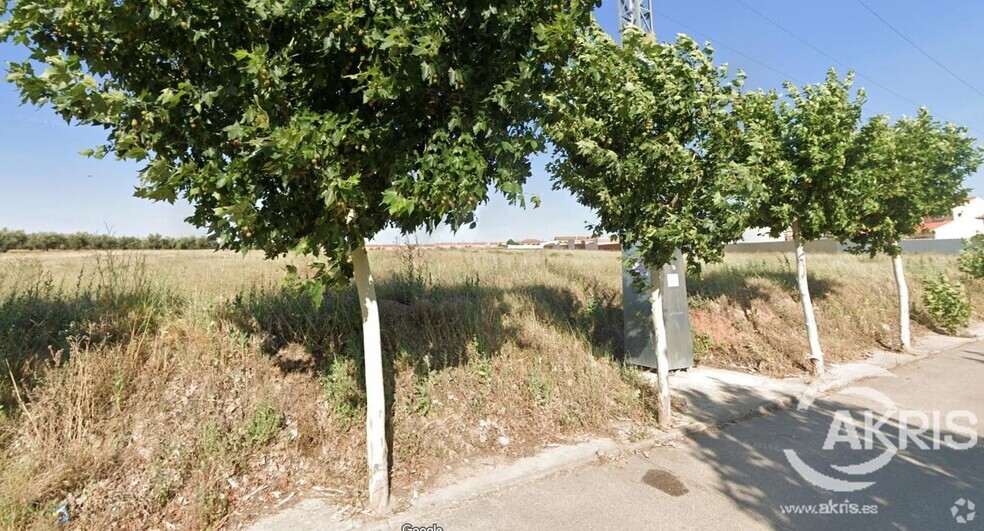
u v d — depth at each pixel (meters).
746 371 7.23
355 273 3.30
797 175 6.48
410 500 3.42
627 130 4.40
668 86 4.27
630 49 4.19
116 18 2.35
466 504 3.40
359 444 3.91
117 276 5.25
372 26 2.65
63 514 2.93
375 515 3.23
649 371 6.80
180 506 3.15
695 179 4.37
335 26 2.54
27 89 2.33
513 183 2.94
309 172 2.59
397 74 2.62
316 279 2.88
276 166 2.40
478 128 2.79
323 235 2.77
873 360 8.00
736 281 10.47
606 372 5.73
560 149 4.71
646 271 6.71
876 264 15.22
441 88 2.95
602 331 7.67
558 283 8.80
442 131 2.80
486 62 2.97
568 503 3.42
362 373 4.38
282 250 2.95
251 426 3.70
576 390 5.16
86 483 3.10
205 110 2.71
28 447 3.21
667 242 4.36
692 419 5.10
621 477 3.84
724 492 3.60
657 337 4.96
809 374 7.04
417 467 3.82
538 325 6.36
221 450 3.48
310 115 2.56
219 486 3.32
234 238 2.74
